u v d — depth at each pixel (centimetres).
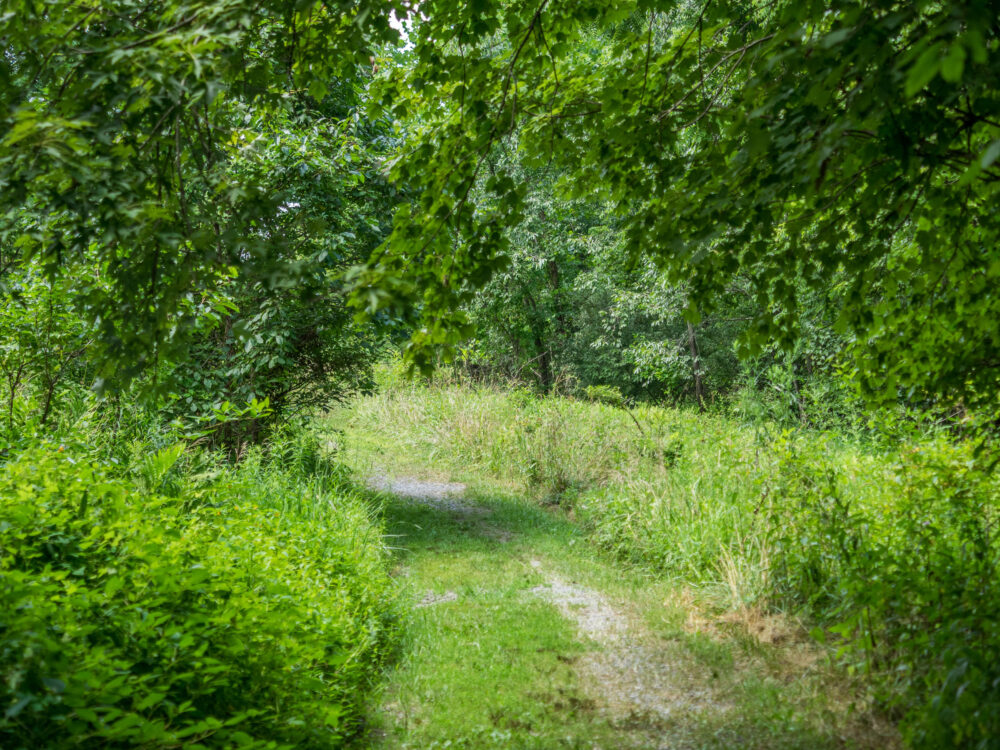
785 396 1013
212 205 306
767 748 406
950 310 436
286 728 319
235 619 330
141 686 244
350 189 864
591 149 424
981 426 505
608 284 1770
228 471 679
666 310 1472
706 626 596
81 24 264
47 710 218
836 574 564
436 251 363
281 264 284
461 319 353
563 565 787
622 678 514
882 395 505
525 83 413
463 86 366
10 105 244
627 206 443
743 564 635
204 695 300
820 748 401
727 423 1218
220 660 312
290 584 452
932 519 529
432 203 372
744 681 493
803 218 389
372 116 434
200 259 298
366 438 1534
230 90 334
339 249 783
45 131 227
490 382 1828
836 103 294
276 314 750
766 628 570
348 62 401
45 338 567
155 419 646
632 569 766
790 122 291
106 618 277
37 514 327
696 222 367
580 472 1130
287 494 718
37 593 256
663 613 629
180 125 311
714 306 443
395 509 1021
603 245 1678
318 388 1000
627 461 1089
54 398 609
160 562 313
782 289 425
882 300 471
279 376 909
